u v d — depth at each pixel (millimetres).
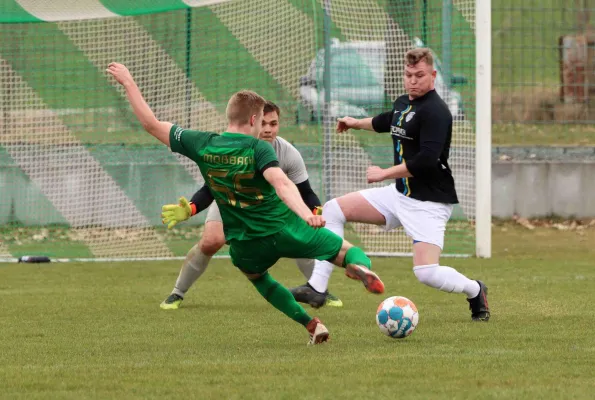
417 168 22312
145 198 42688
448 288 22922
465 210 39062
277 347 19750
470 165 39000
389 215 23875
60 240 41625
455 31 40375
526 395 14852
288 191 17141
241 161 17906
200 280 32375
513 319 23250
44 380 16266
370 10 41312
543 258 36875
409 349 19219
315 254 18328
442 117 22422
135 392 15273
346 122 24875
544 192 44750
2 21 36125
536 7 47625
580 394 14898
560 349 19078
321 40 43750
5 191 41844
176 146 18531
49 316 24484
